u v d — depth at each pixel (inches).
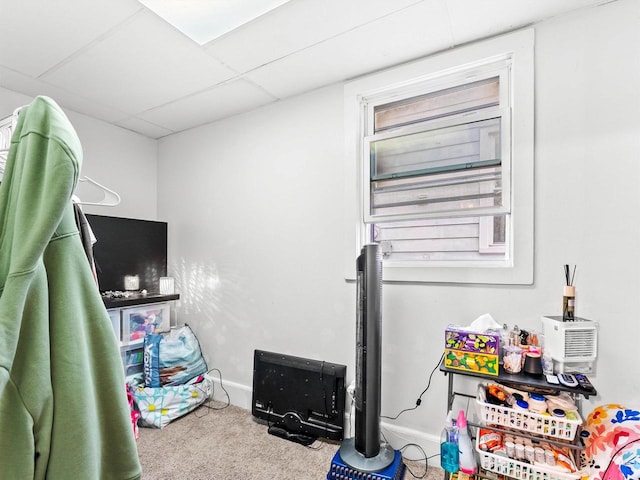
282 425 82.0
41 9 55.9
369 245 64.7
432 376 69.7
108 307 84.9
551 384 48.8
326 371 79.1
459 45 67.7
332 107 83.3
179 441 76.9
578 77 57.6
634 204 53.7
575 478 47.1
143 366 94.1
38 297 22.0
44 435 21.1
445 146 71.2
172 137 115.0
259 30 62.3
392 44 67.1
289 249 89.5
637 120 53.7
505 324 63.0
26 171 22.9
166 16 58.2
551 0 55.2
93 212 100.9
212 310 103.7
